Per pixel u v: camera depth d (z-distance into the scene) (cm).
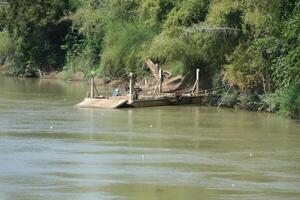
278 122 6259
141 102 7281
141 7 9112
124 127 5838
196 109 7200
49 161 4400
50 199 3522
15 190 3678
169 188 3784
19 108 7012
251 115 6744
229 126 5994
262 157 4653
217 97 7562
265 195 3666
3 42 12950
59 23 12356
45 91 9112
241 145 5081
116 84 10056
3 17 12775
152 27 8956
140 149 4856
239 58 7212
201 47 7594
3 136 5269
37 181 3881
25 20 12506
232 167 4328
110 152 4731
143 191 3712
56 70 12531
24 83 10719
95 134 5444
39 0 12450
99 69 10675
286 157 4666
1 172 4075
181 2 8181
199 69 8162
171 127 5884
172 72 8812
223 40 7425
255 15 6788
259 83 7219
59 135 5366
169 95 7725
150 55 8300
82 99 8012
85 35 11694
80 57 11631
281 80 6756
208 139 5312
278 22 6388
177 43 7856
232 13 7331
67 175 4038
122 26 9794
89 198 3556
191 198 3591
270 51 6744
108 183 3869
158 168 4262
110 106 7131
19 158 4475
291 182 3962
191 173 4144
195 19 7994
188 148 4931
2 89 9350
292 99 6462
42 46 12600
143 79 9281
